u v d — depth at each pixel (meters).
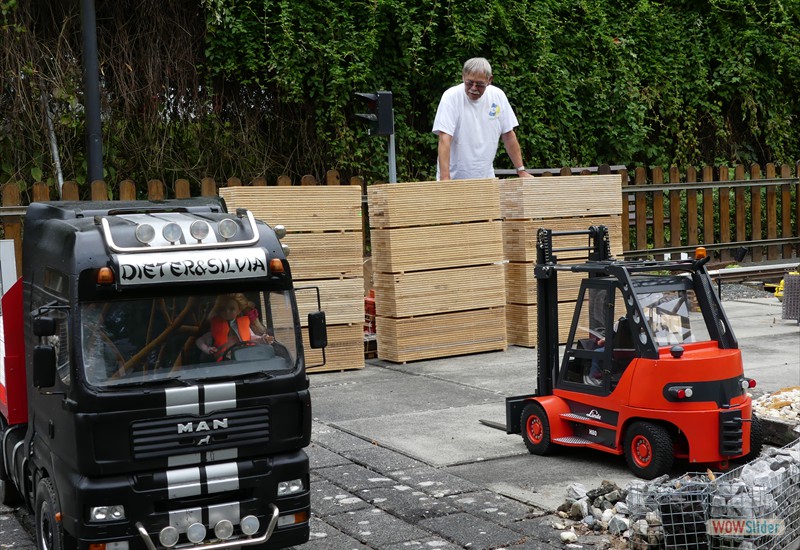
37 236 6.26
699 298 7.49
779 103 21.48
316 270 11.59
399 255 11.90
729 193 18.25
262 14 16.11
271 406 5.61
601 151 19.42
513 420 8.29
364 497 7.07
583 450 8.17
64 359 5.46
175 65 15.90
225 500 5.54
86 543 5.21
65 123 15.12
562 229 12.82
